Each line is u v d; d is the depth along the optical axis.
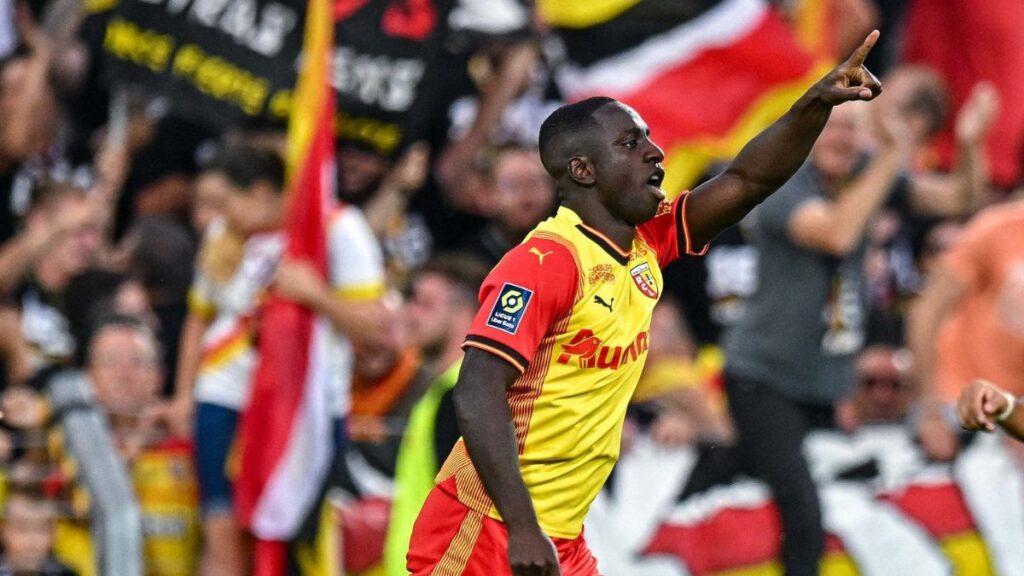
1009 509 23.62
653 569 22.22
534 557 12.77
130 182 27.59
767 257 22.36
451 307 22.88
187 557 20.48
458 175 27.14
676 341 25.12
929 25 31.75
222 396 20.39
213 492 20.23
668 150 26.06
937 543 23.31
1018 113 30.86
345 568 21.16
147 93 23.19
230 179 20.86
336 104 23.20
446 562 13.99
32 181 25.92
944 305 24.09
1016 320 23.95
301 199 20.20
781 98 26.09
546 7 26.53
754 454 22.09
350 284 20.36
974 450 23.75
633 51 26.34
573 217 13.66
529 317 13.14
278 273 20.14
